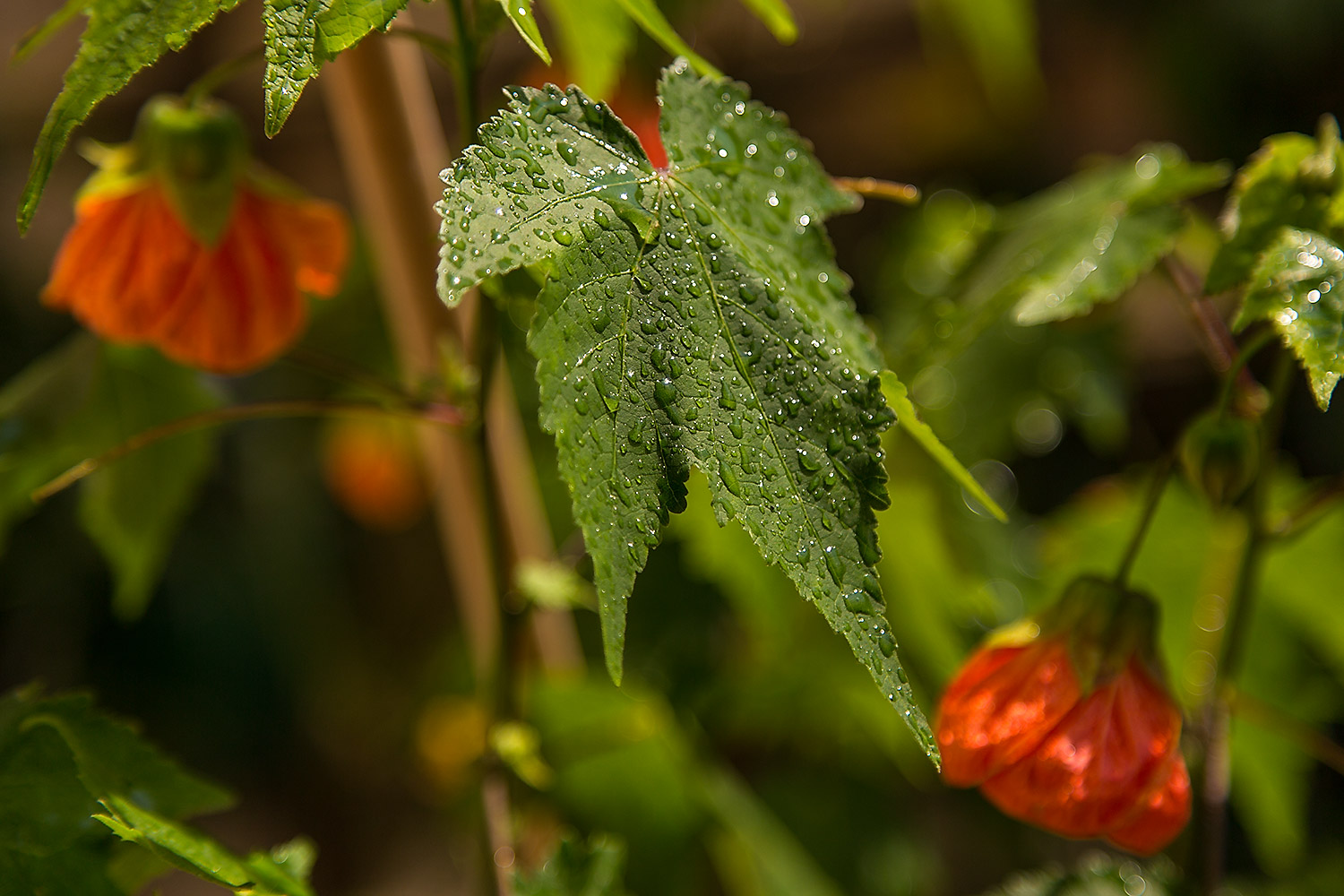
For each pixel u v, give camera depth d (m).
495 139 0.50
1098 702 0.55
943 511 0.67
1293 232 0.54
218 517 1.49
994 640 0.56
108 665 1.46
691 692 0.70
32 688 0.54
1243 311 0.54
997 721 0.55
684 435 0.50
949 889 0.94
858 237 1.54
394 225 0.60
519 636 0.58
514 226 0.49
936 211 0.76
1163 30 1.41
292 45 0.49
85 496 0.62
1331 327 0.53
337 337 0.91
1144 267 0.59
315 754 1.67
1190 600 0.66
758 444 0.50
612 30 0.57
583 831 0.66
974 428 0.71
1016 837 0.96
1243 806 0.69
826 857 0.72
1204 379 1.26
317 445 1.48
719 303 0.51
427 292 0.60
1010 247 0.62
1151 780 0.55
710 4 0.72
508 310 0.56
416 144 0.60
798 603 0.66
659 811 0.66
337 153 1.35
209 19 0.50
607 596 0.49
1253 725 0.68
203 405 0.62
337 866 1.64
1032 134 1.60
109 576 1.45
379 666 1.66
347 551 1.62
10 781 0.53
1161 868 0.59
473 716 0.88
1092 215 0.60
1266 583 0.66
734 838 0.67
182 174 0.56
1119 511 0.66
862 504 0.51
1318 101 1.36
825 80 1.56
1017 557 0.70
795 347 0.51
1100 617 0.56
